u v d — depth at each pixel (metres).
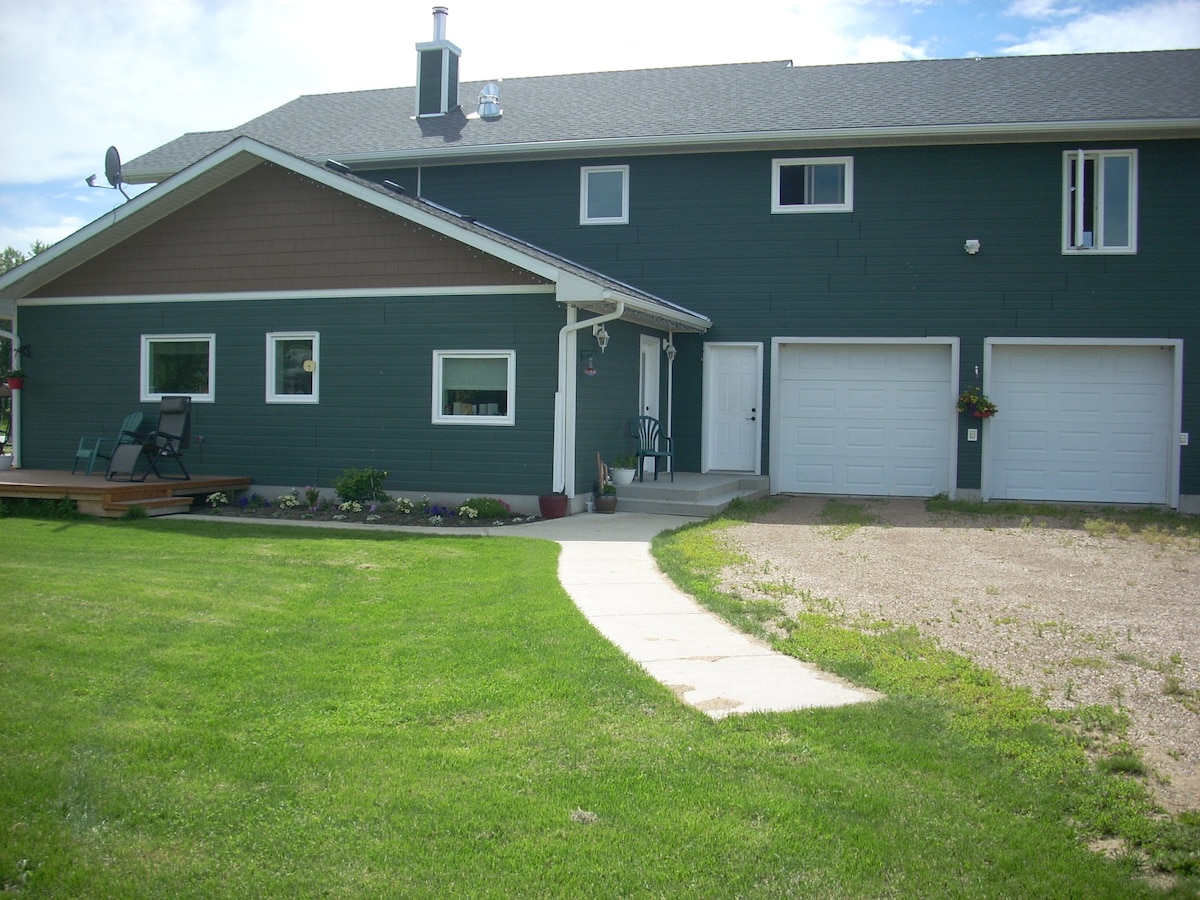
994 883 3.63
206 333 14.83
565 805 4.18
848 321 16.33
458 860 3.76
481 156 17.19
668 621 7.38
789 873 3.68
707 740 4.91
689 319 15.03
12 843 3.86
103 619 7.03
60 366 15.60
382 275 13.92
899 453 16.42
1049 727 5.11
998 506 14.92
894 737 4.95
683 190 16.73
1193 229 15.37
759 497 16.02
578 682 5.76
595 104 18.47
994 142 15.78
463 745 4.84
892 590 8.59
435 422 13.73
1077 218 15.67
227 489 14.26
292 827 4.00
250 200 14.55
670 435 16.98
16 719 5.07
